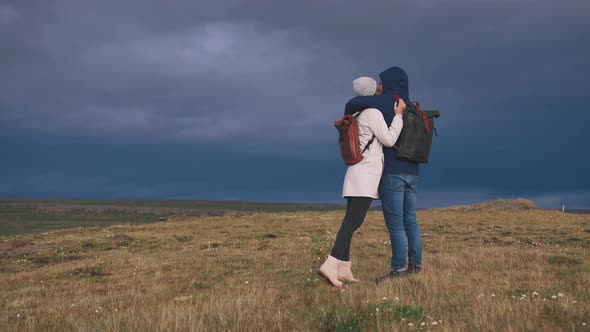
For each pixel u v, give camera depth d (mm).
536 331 3838
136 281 9445
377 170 6230
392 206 6430
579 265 8469
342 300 5332
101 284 9617
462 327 4078
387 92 6406
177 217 32562
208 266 10750
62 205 149125
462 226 22625
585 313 4238
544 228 20781
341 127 6301
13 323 6156
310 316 4906
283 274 8797
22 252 18000
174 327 4684
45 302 7852
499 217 27859
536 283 6414
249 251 14227
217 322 4875
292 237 19188
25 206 143125
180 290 7945
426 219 26828
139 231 24750
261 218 30266
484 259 9281
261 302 5789
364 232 19781
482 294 5195
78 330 5035
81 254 16672
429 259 9641
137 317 5258
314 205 174625
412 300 5176
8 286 10258
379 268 8773
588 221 25219
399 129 6098
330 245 14438
